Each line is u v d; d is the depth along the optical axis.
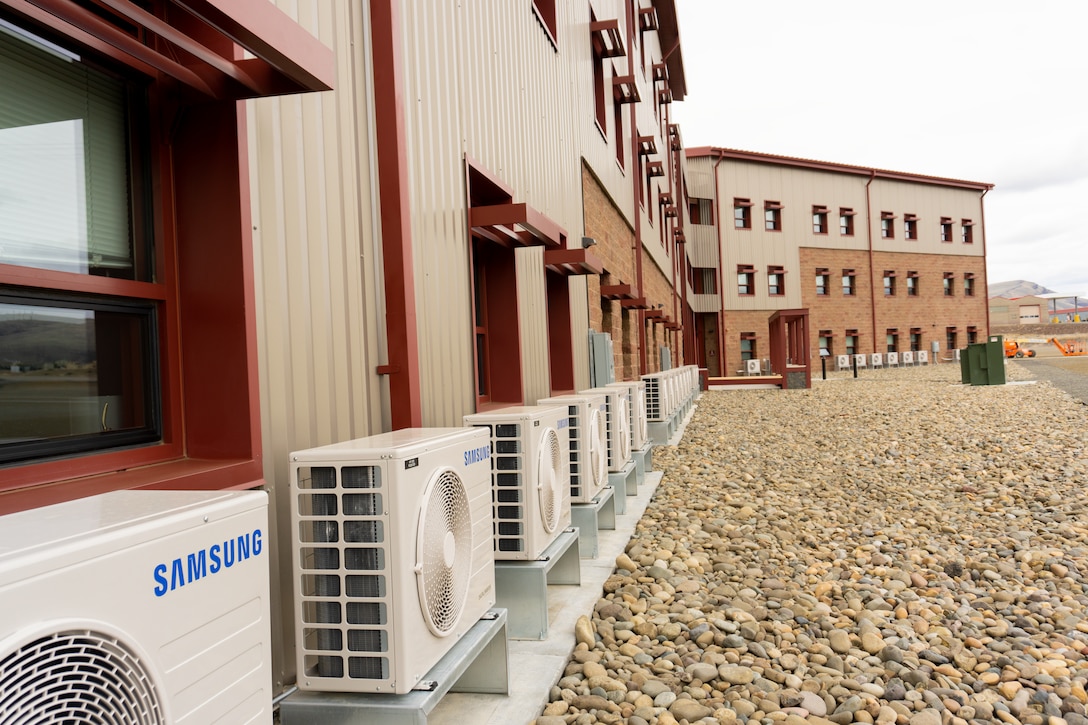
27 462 2.15
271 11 2.09
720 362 38.06
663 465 10.48
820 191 41.00
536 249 7.71
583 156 11.01
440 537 2.65
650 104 21.97
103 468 2.34
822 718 3.31
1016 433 12.57
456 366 5.25
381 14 4.01
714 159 38.00
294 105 3.27
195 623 1.53
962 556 6.02
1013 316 138.12
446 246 5.15
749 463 10.68
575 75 10.68
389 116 3.98
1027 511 7.47
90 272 2.38
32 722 1.16
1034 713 3.40
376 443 2.64
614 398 7.22
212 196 2.63
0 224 2.09
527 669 3.59
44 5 1.87
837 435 13.28
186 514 1.53
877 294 42.84
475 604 3.03
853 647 4.19
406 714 2.33
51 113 2.26
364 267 3.84
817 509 7.66
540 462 4.09
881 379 30.02
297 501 2.46
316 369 3.32
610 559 5.64
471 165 5.65
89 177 2.39
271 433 2.94
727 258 38.03
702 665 3.75
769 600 4.82
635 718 3.21
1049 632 4.43
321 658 2.48
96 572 1.29
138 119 2.59
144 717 1.37
